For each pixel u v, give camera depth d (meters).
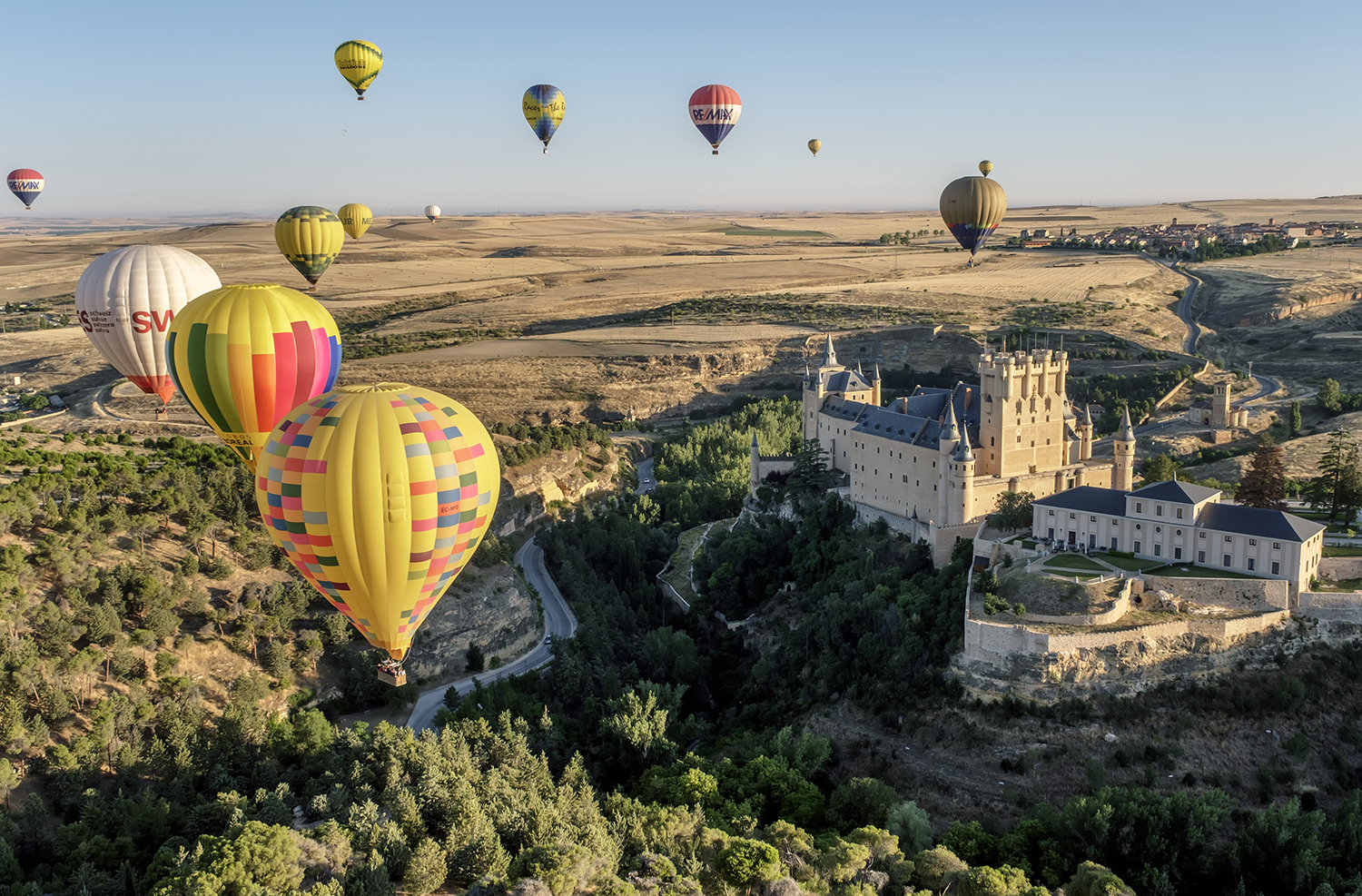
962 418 177.00
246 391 123.06
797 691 153.25
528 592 195.00
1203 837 111.12
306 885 97.06
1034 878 110.62
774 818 125.88
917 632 143.88
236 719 132.88
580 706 159.75
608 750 142.38
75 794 118.94
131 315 145.75
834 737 139.50
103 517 156.25
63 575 145.12
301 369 124.88
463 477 100.69
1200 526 141.62
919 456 169.88
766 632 177.00
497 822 109.56
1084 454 178.00
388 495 97.19
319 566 100.62
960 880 102.19
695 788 123.81
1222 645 131.62
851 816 123.38
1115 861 111.81
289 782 126.81
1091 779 122.19
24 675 128.12
